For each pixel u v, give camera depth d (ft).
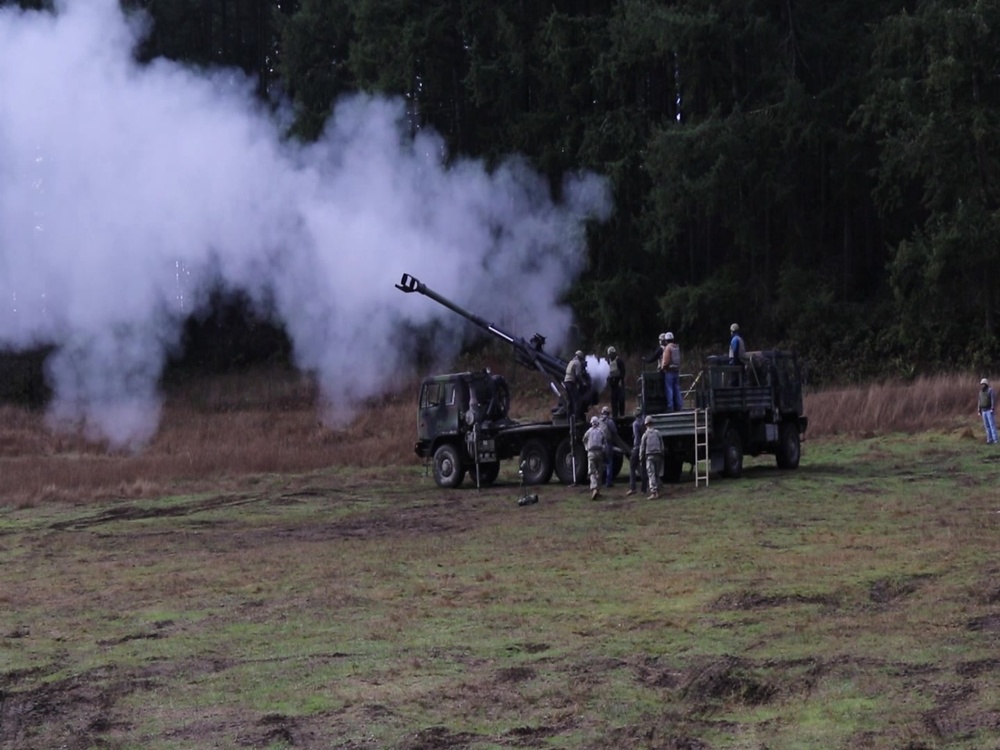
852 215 186.70
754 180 167.84
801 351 168.66
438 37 177.17
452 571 59.47
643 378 92.02
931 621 43.42
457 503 90.58
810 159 178.91
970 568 52.01
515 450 101.19
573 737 33.83
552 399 158.92
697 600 49.37
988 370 152.35
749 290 175.32
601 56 171.22
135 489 109.19
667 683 38.45
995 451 101.60
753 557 58.03
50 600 57.57
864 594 48.70
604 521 73.97
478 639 45.03
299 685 40.14
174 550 72.74
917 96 159.94
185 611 53.26
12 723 38.06
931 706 34.32
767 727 33.88
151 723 37.09
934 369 156.76
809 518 69.92
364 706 37.32
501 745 33.40
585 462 95.81
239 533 79.71
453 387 102.73
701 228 187.42
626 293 173.99
